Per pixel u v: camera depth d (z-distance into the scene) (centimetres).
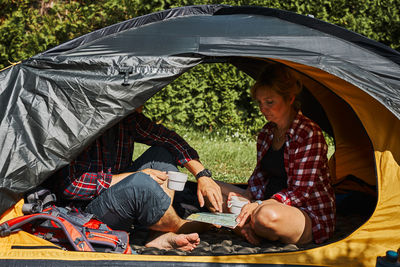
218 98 812
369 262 244
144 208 278
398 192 259
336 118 410
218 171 599
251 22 315
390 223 254
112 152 292
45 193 258
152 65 259
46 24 755
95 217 273
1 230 242
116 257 239
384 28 796
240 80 802
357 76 265
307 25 305
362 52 287
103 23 776
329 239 304
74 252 239
